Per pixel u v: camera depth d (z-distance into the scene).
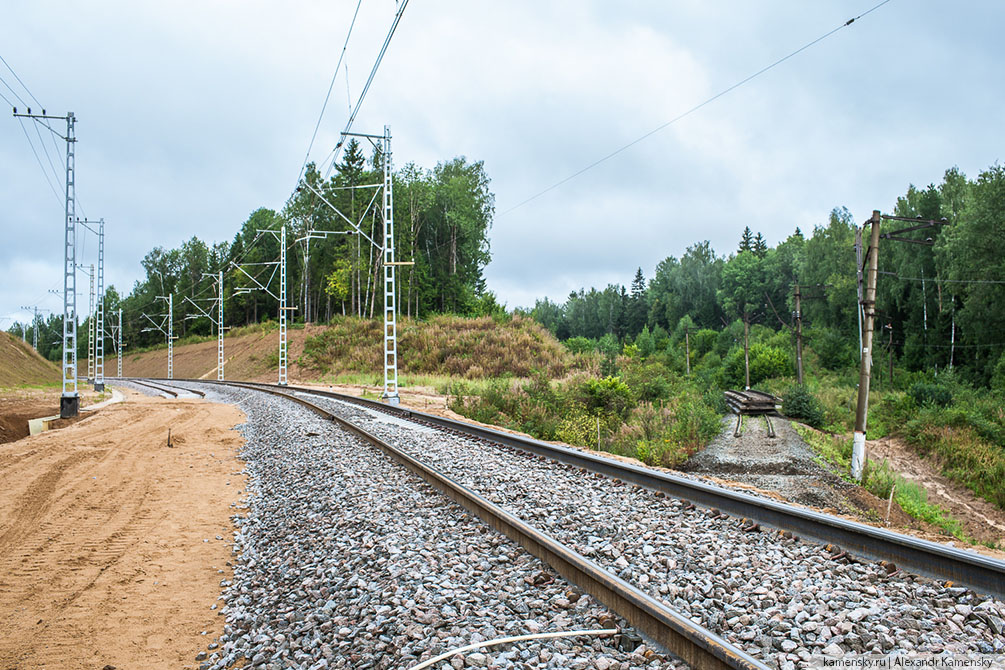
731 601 5.17
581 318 154.75
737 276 112.19
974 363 51.53
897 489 18.52
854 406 38.38
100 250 50.28
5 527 9.87
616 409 29.72
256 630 5.85
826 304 74.88
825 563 5.98
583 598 5.27
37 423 27.36
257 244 112.81
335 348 66.62
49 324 172.62
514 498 9.00
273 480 12.27
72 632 6.22
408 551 6.72
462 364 55.03
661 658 4.32
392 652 4.69
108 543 9.01
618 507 8.30
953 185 61.81
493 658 4.39
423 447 13.87
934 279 58.81
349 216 86.00
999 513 20.41
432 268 91.88
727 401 37.31
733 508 7.80
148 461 15.25
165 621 6.49
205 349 99.81
